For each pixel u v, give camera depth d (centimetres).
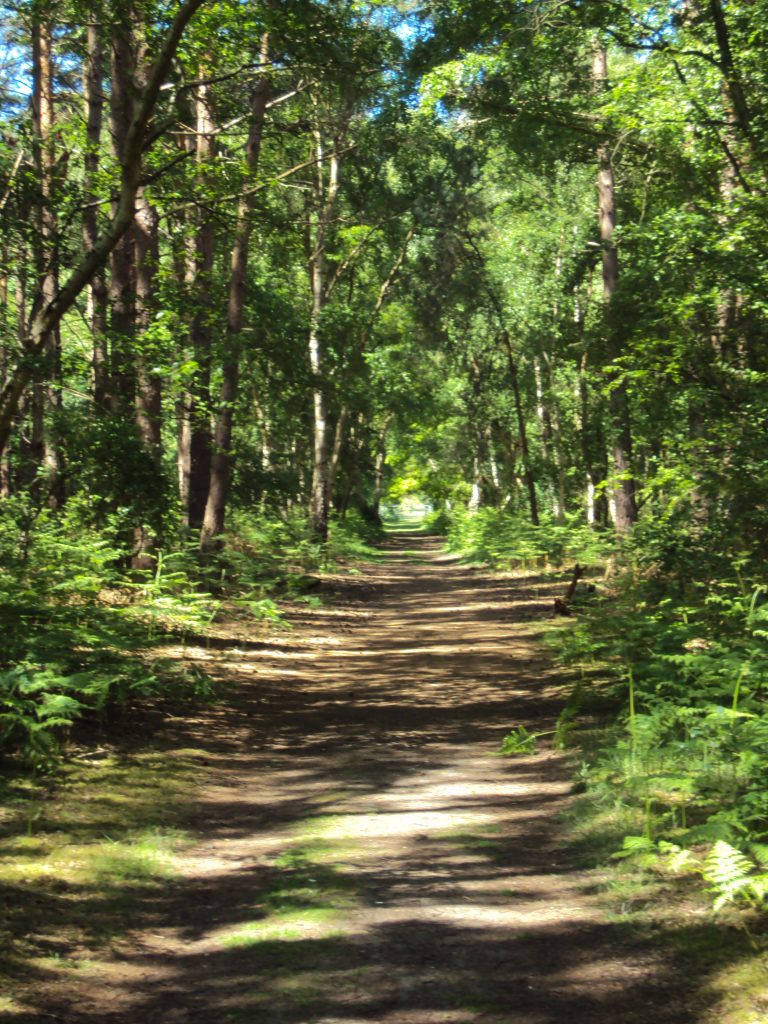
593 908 520
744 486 1280
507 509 4881
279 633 1919
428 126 3077
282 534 3150
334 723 1121
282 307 2597
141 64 1645
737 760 694
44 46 2064
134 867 589
